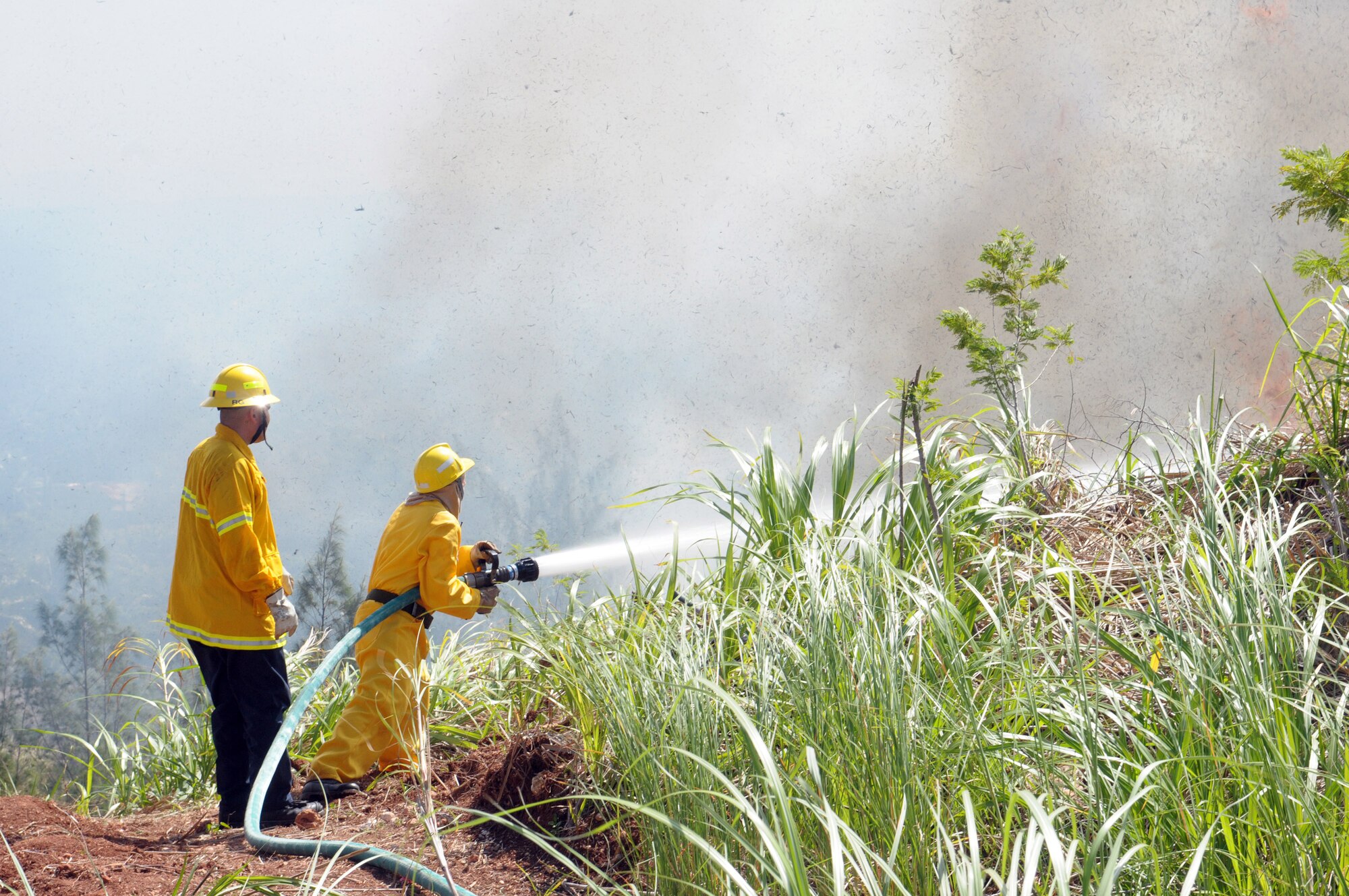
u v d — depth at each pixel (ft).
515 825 6.85
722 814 6.86
